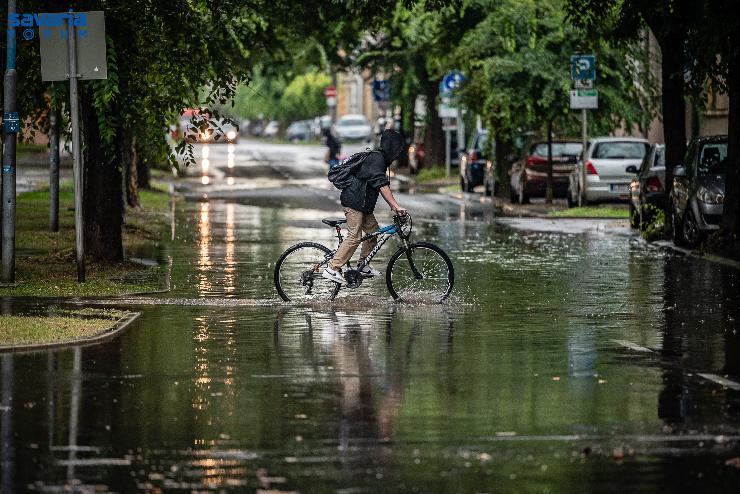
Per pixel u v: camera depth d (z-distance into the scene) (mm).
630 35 59062
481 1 85812
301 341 30422
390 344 30016
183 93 45562
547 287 41281
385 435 20953
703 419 22094
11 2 39469
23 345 28859
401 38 109438
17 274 43281
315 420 22031
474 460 19344
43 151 148125
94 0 41844
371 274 37875
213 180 118125
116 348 29297
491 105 81375
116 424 21688
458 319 34156
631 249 55156
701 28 49812
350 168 37344
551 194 84062
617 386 25016
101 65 38812
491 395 24141
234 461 19297
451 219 73812
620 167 78938
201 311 35719
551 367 27078
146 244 57281
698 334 31594
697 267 47594
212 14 47562
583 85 76375
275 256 52000
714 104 84188
